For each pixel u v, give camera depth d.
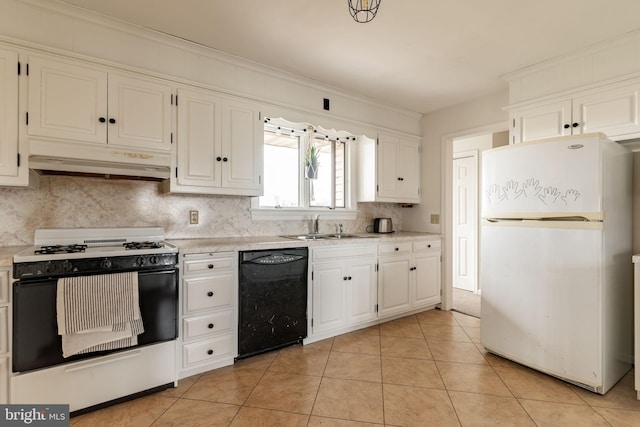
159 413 1.76
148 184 2.48
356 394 1.95
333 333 2.88
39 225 2.10
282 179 3.27
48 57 1.87
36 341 1.62
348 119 3.29
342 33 2.25
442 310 3.70
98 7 1.96
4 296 1.60
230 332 2.30
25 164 1.81
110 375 1.81
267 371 2.23
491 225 2.50
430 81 3.03
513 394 1.97
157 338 1.94
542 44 2.37
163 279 1.95
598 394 1.96
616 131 2.26
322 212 3.46
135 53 2.20
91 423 1.67
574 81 2.49
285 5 1.94
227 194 2.56
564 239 2.08
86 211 2.25
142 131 2.16
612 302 2.06
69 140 1.92
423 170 3.97
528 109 2.73
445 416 1.75
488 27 2.16
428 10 1.98
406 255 3.36
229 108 2.54
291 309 2.58
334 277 2.83
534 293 2.22
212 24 2.14
